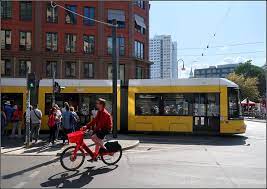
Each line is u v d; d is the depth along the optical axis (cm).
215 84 2519
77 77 5859
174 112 2559
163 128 2562
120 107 2644
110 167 1302
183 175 1142
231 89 2497
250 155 1603
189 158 1517
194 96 2541
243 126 2494
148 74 6538
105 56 5962
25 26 5681
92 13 5966
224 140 2286
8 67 5619
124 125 2641
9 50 5609
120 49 6038
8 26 5622
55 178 1127
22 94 2592
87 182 1063
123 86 2661
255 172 1188
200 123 2522
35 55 5678
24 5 5700
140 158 1520
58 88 2311
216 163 1380
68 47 5847
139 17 6331
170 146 1969
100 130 1308
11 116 2262
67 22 5850
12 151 1722
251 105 7006
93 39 5966
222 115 2488
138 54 6322
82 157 1280
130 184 1020
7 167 1323
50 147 1845
